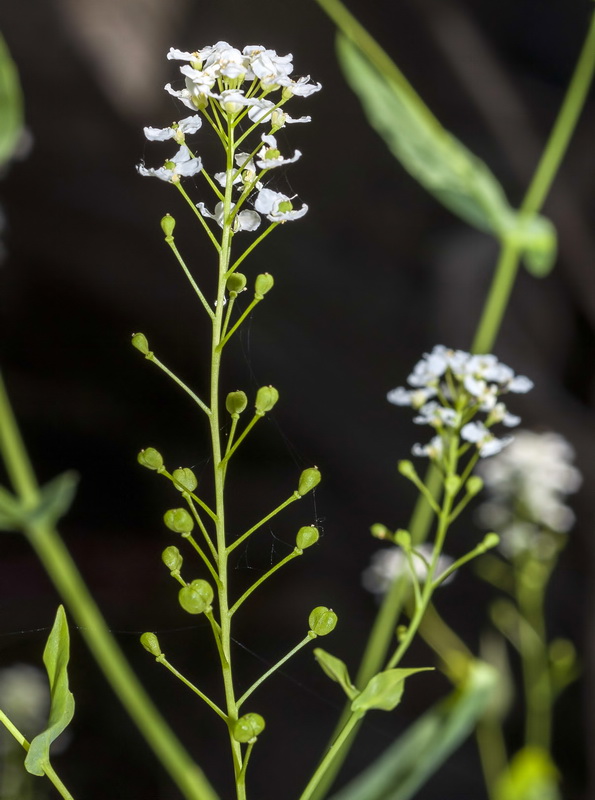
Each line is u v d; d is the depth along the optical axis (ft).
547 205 3.15
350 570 3.76
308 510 3.87
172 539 3.74
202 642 3.41
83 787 2.84
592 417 3.15
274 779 3.04
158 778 2.91
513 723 3.13
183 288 4.13
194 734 3.15
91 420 4.24
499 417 1.11
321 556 3.77
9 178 3.97
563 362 3.47
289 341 3.97
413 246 4.03
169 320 4.20
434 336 3.57
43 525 1.29
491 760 1.80
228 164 0.90
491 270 3.41
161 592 3.64
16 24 3.72
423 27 3.13
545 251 1.42
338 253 4.08
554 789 1.59
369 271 4.06
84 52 3.77
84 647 3.04
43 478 4.14
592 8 3.76
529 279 3.43
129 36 3.78
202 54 0.90
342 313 3.99
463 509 3.68
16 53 3.75
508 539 1.85
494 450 1.09
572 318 3.49
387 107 1.41
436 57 3.67
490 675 1.16
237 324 0.90
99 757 2.92
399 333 3.97
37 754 0.93
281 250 3.98
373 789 1.13
